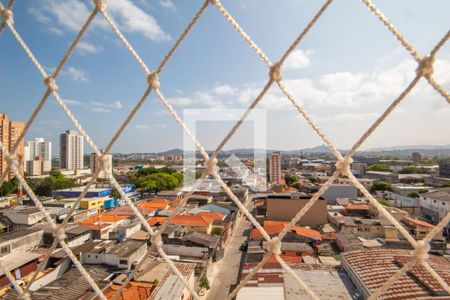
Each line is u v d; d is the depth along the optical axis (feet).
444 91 5.74
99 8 7.25
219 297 44.88
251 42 6.98
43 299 36.29
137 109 7.79
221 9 6.91
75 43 7.67
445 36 5.56
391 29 5.96
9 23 7.95
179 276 7.69
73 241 61.05
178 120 7.66
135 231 70.79
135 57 7.64
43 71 8.04
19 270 47.60
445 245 62.18
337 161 6.63
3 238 54.90
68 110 8.06
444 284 5.74
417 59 5.83
